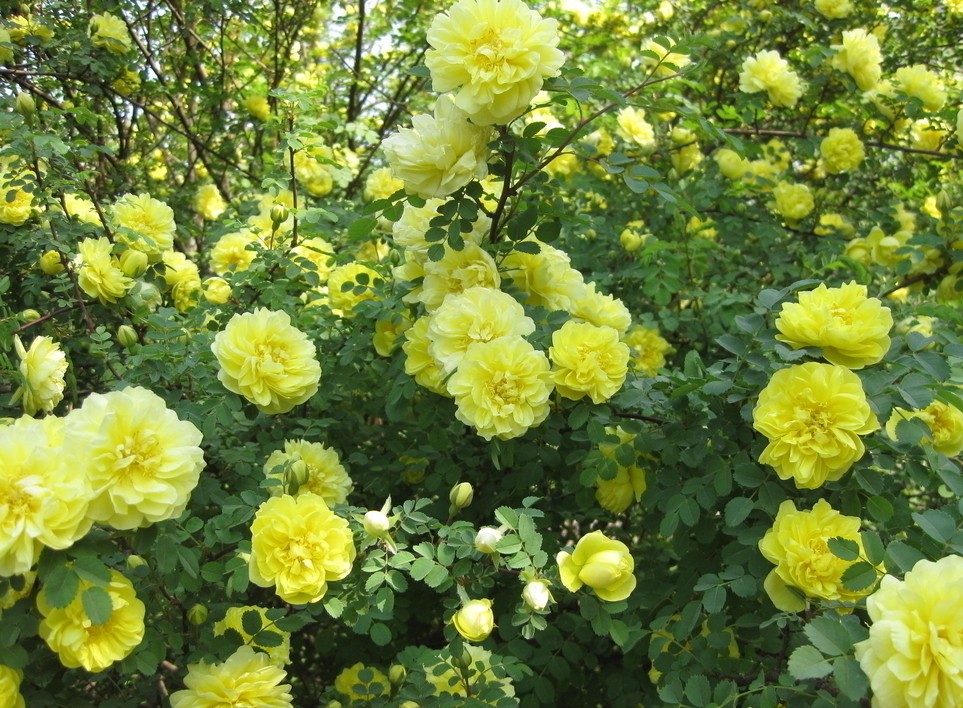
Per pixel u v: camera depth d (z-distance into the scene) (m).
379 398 2.66
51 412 1.82
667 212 3.29
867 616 1.57
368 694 1.77
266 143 4.84
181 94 4.51
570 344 1.93
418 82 5.33
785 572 1.58
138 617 1.42
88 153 2.40
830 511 1.62
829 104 3.86
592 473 2.04
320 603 1.75
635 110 3.50
